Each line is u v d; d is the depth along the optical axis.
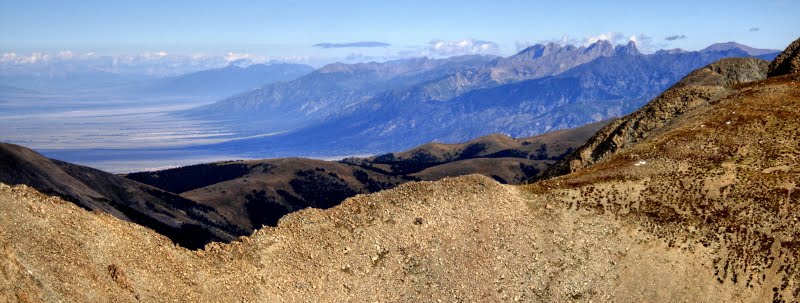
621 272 60.66
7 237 37.16
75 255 39.72
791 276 58.06
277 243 53.38
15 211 39.56
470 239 60.31
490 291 57.28
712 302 58.09
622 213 66.12
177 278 44.94
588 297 59.00
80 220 42.88
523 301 57.62
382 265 56.09
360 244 56.50
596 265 61.09
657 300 58.72
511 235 62.03
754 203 64.81
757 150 74.94
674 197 67.56
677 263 60.94
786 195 64.88
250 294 48.44
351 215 58.62
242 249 51.34
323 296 51.94
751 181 67.94
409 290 55.34
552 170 107.69
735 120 83.38
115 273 40.69
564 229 63.88
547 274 59.88
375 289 54.41
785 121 80.81
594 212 66.19
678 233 63.44
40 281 35.56
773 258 59.72
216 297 46.12
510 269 59.31
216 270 48.31
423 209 61.12
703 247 61.84
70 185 183.00
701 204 66.12
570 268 60.66
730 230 62.69
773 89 93.56
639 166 74.19
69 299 36.31
